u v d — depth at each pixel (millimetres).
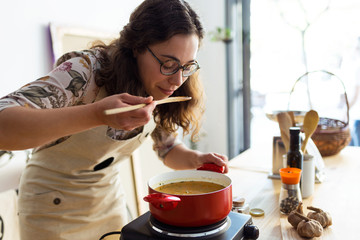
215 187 895
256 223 988
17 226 1699
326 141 1708
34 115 740
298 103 2973
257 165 1622
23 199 1236
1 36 1890
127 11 2785
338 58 2861
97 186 1295
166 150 1475
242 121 3643
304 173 1169
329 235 896
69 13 2275
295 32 3062
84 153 1160
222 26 3512
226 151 3705
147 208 2287
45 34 2127
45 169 1209
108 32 2551
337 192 1235
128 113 737
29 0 2020
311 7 2941
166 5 946
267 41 3256
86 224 1269
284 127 1393
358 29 2746
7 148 772
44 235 1205
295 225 924
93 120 761
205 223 755
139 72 1045
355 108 2828
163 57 950
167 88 1033
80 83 953
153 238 760
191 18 970
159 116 1332
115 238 969
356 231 917
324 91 2898
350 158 1721
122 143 1181
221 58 3562
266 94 3375
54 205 1201
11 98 791
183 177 944
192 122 1383
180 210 742
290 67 3139
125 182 2074
